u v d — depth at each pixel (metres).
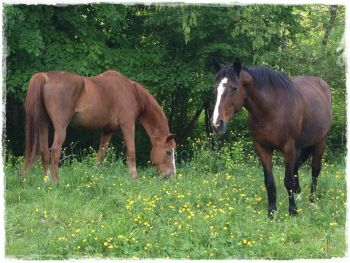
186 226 7.36
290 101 8.24
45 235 7.31
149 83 15.10
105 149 11.23
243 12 14.49
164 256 6.71
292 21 16.30
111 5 14.30
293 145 8.33
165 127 11.31
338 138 15.95
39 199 8.63
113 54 14.84
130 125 10.94
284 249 6.91
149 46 15.84
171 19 14.80
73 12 14.78
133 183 9.59
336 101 16.02
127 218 7.75
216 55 15.71
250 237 7.18
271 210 8.18
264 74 8.12
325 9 16.88
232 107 7.77
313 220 8.09
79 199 8.70
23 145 16.42
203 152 12.46
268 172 8.27
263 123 8.12
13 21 12.55
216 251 6.79
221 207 8.39
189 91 16.45
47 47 14.41
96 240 7.01
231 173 11.42
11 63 14.08
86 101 10.25
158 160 11.22
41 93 9.75
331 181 10.34
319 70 15.31
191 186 9.41
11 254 6.73
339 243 7.25
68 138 16.33
